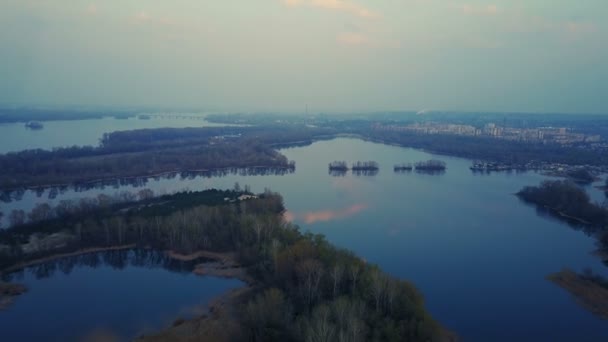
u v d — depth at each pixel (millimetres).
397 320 75188
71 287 103125
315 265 88125
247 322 75562
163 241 125750
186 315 88562
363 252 125125
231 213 133875
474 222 156125
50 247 121000
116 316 88375
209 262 116688
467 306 93125
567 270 110438
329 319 70375
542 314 89688
